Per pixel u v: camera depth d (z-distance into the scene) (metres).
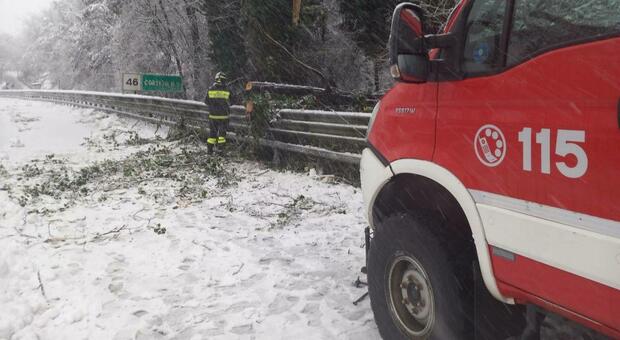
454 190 2.66
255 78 17.02
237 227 6.35
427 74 2.76
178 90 19.06
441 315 2.83
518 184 2.26
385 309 3.31
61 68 40.91
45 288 4.45
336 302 4.17
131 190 8.58
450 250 2.87
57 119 20.67
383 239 3.27
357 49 16.52
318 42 16.61
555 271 2.11
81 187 8.85
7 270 4.87
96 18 31.45
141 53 24.23
